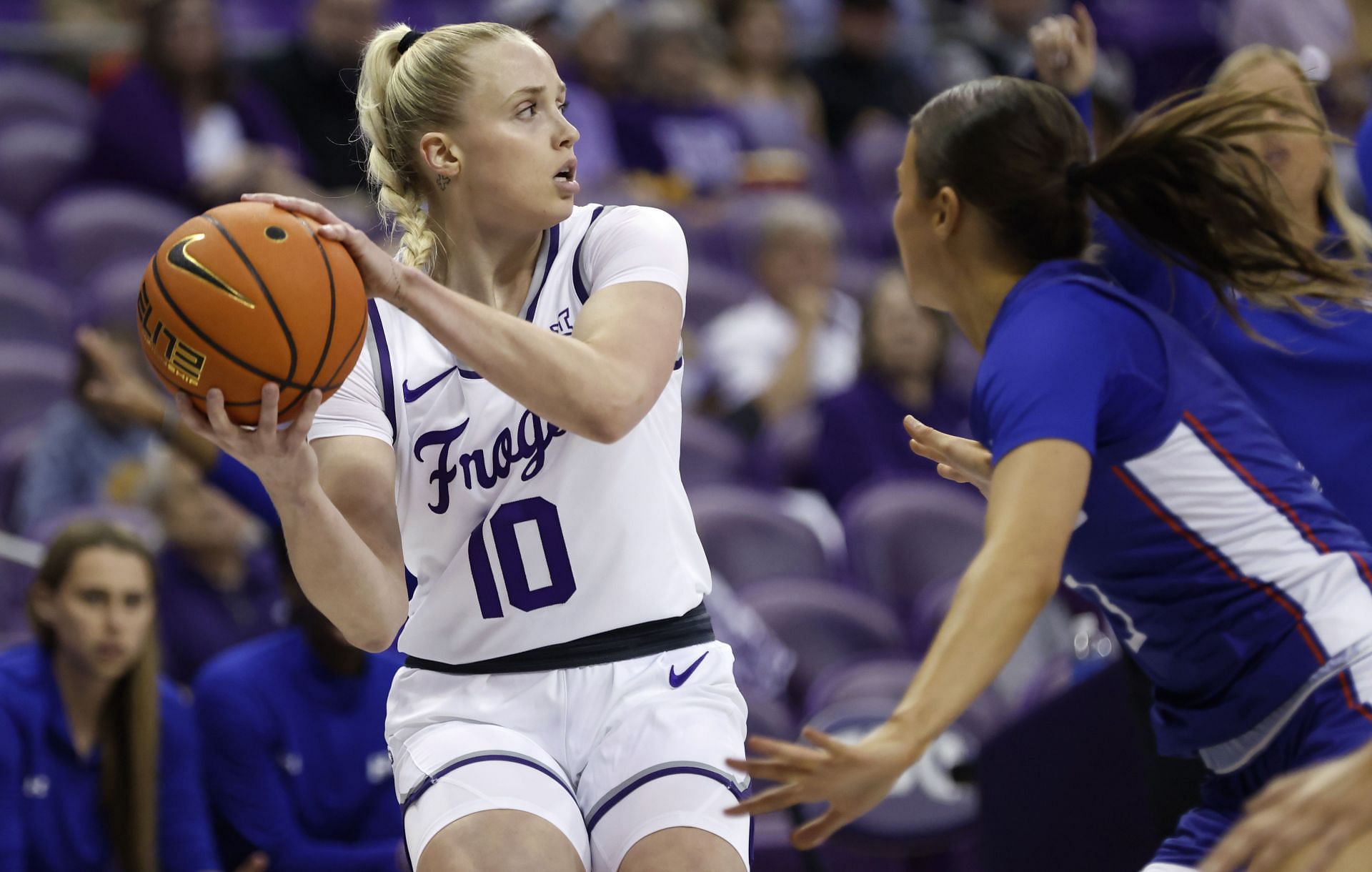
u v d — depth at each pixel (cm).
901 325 1647
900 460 1634
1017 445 522
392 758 605
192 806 988
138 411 983
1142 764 889
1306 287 610
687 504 612
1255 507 566
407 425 589
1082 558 588
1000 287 604
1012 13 2592
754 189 2181
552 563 580
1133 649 604
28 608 966
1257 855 457
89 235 1878
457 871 537
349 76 2034
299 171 2009
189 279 488
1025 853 947
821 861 1109
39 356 1652
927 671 490
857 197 2327
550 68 584
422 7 2531
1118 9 2475
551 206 575
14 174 2020
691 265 2011
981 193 592
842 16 2466
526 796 557
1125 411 557
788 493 1648
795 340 1794
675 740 569
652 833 552
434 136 575
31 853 934
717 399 1778
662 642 589
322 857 1009
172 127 1969
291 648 1042
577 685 582
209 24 1983
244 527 1223
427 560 598
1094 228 715
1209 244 595
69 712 954
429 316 499
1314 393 717
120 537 958
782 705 1301
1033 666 1284
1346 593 562
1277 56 778
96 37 2247
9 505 1485
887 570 1499
